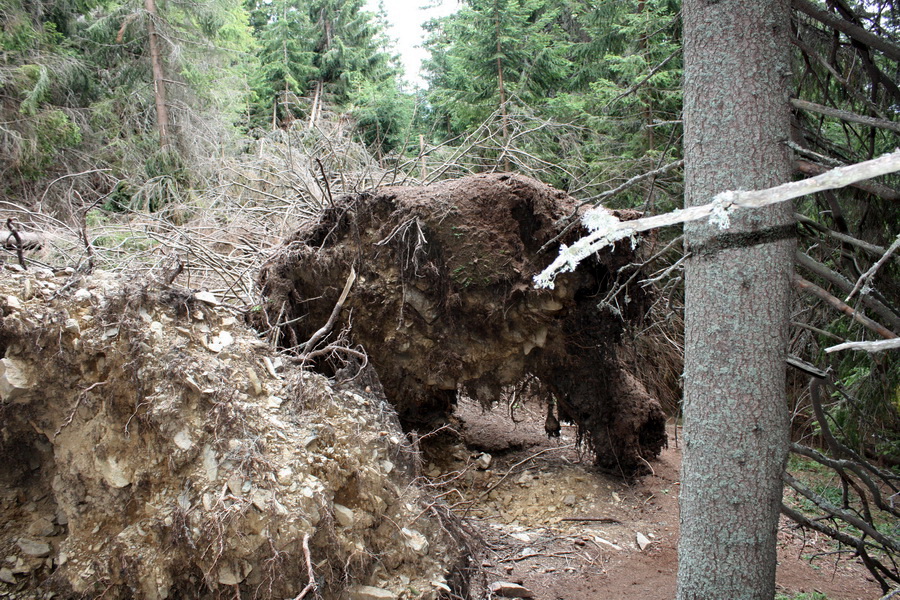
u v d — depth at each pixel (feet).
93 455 10.89
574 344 19.45
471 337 18.83
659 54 30.76
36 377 11.37
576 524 17.93
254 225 29.14
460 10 40.24
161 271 14.20
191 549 9.72
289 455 10.75
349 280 16.71
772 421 9.55
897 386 17.11
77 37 48.29
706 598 10.06
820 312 15.15
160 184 40.98
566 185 37.29
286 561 9.85
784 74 9.18
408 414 22.03
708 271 9.61
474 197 17.84
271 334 17.40
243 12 58.29
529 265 17.81
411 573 11.18
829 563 15.99
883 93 12.75
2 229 21.22
